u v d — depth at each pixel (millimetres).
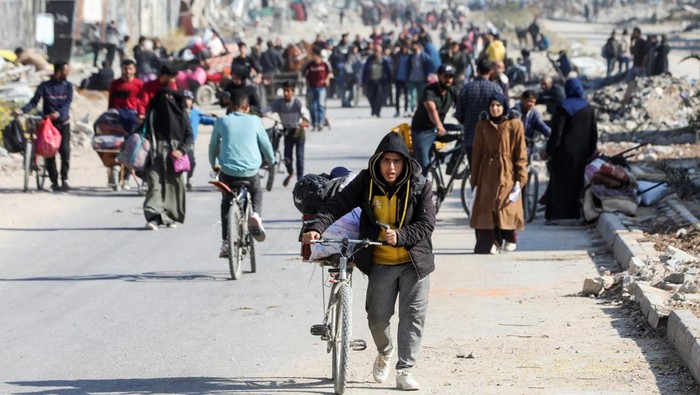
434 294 31812
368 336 27062
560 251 38906
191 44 117500
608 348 25172
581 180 44531
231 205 34344
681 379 22406
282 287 33250
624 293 30266
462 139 45844
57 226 45469
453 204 51250
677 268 31469
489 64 43094
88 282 34094
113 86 56250
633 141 71375
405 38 110625
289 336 27062
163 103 44312
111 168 56375
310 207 22844
